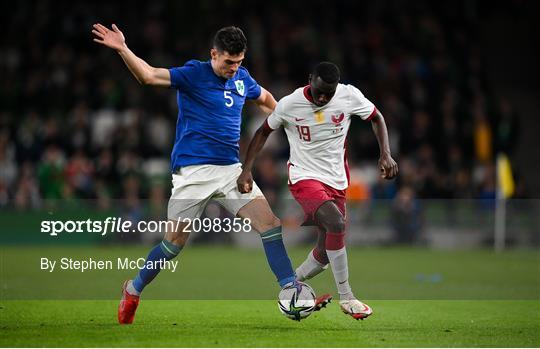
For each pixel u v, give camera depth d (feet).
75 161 195.11
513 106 266.77
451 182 209.05
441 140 219.82
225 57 83.15
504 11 291.38
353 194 204.64
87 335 78.43
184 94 85.25
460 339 78.64
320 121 87.81
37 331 80.64
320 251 90.38
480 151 222.89
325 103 86.33
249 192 86.69
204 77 84.74
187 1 244.42
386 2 254.88
